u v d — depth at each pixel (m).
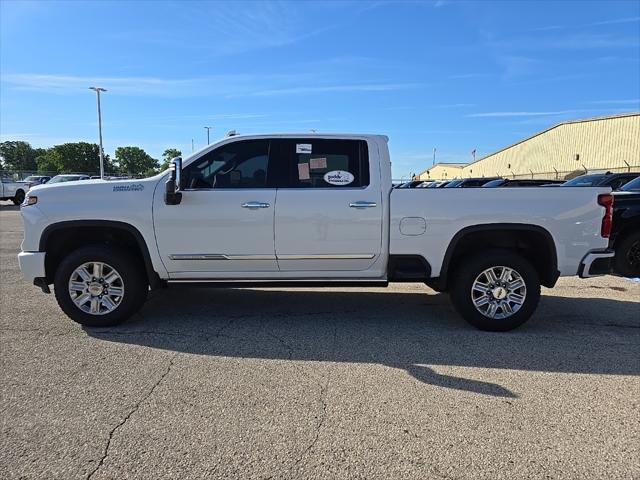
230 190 4.92
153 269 4.96
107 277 4.96
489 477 2.54
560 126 43.44
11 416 3.14
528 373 3.88
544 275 5.08
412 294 6.62
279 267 5.02
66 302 4.91
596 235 4.91
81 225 4.86
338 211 4.89
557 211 4.85
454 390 3.56
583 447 2.81
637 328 5.11
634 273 7.90
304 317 5.45
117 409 3.24
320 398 3.41
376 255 4.97
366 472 2.58
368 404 3.33
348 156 5.02
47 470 2.58
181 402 3.34
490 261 4.86
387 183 4.95
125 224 4.86
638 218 7.76
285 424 3.05
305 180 5.00
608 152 38.97
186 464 2.64
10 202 34.25
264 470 2.59
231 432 2.96
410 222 4.90
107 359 4.13
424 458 2.70
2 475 2.54
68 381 3.68
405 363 4.08
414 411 3.23
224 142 5.02
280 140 5.04
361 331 4.94
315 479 2.52
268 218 4.88
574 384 3.67
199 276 5.03
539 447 2.81
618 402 3.38
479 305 4.95
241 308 5.82
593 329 5.06
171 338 4.67
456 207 4.87
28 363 4.03
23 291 6.70
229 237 4.91
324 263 5.00
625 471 2.59
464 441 2.87
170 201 4.79
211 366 3.99
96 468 2.60
